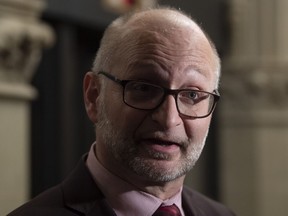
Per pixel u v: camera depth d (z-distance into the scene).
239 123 8.05
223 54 7.94
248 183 8.02
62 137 5.66
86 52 6.29
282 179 7.95
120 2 6.19
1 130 4.64
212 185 8.03
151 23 1.99
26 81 4.87
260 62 7.90
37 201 2.10
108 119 2.03
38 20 5.26
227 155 8.12
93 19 5.95
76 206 2.05
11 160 4.73
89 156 2.22
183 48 1.97
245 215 8.02
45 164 5.57
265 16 7.88
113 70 2.01
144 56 1.95
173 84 1.95
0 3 4.49
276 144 7.96
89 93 2.18
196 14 7.20
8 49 4.55
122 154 2.00
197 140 2.03
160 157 1.98
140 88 1.96
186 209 2.34
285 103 7.96
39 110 5.60
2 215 4.62
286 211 7.94
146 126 1.96
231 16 7.82
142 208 2.09
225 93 8.08
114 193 2.10
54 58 5.70
